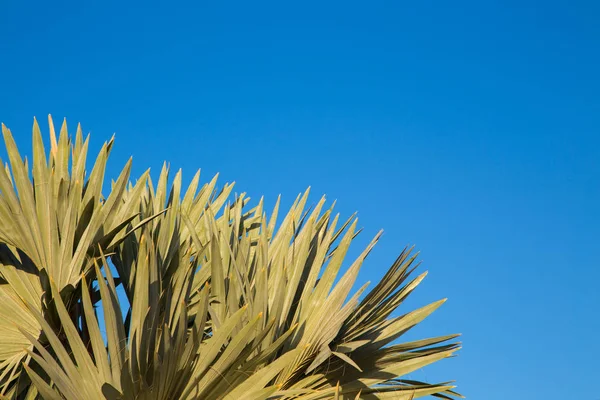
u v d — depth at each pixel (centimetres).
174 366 263
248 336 266
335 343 347
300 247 362
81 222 359
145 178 394
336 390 273
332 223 377
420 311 352
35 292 348
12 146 349
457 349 343
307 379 324
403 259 370
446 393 345
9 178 342
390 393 327
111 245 367
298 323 309
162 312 360
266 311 318
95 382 256
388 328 354
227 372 275
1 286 345
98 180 383
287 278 346
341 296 328
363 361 345
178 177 440
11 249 358
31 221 347
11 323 334
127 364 253
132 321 267
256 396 273
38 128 362
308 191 405
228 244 341
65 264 351
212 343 266
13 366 324
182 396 276
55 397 242
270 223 432
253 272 367
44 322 246
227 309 310
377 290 365
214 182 463
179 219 433
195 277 392
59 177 380
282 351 323
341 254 342
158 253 375
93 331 256
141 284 271
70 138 419
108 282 267
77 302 360
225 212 409
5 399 312
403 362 334
